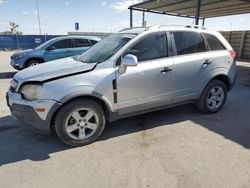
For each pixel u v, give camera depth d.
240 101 5.71
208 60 4.29
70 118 3.23
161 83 3.81
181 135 3.73
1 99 5.83
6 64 13.60
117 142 3.51
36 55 8.87
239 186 2.49
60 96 3.05
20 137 3.69
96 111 3.38
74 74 3.19
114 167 2.86
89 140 3.42
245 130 3.94
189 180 2.59
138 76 3.56
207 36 4.39
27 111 3.11
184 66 3.99
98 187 2.49
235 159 3.01
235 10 14.31
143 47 3.67
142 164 2.91
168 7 13.23
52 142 3.52
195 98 4.37
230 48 4.71
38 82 3.09
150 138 3.63
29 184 2.55
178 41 4.00
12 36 30.66
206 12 15.24
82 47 9.53
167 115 4.62
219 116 4.60
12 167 2.87
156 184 2.53
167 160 3.00
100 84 3.28
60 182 2.58
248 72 10.41
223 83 4.68
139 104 3.71
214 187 2.47
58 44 9.19
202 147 3.33
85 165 2.91
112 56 3.48
